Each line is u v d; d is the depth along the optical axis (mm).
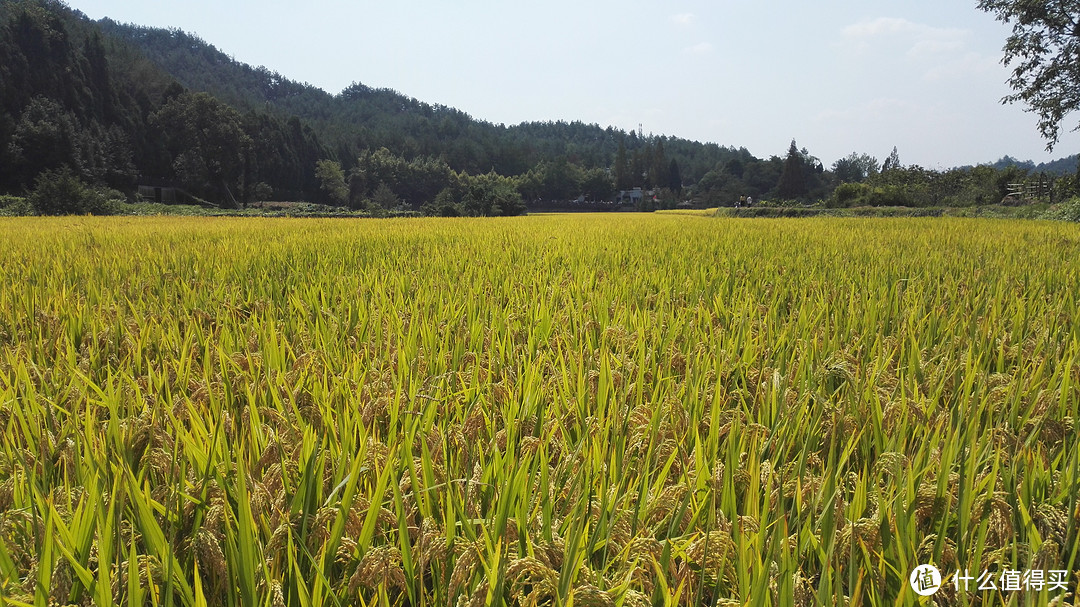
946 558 1798
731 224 24031
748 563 1703
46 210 41250
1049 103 31641
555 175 145875
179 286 6512
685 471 2141
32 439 2414
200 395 2854
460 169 172250
